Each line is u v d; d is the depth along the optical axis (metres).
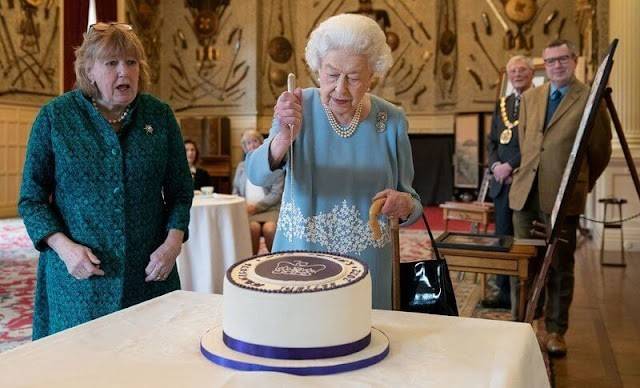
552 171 3.17
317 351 1.03
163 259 1.87
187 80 12.68
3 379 1.00
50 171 1.82
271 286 1.05
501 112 3.89
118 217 1.80
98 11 7.66
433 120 11.94
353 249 1.70
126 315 1.35
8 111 9.80
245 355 1.04
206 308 1.41
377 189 1.72
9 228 8.21
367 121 1.73
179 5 12.66
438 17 11.78
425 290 1.58
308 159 1.71
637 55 6.28
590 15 8.16
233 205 3.93
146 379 0.99
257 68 12.33
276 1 12.48
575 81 3.18
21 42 10.00
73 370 1.03
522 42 11.16
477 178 10.70
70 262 1.72
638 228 6.38
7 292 4.53
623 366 3.07
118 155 1.80
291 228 1.73
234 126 12.45
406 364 1.06
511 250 2.74
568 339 3.51
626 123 6.33
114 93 1.76
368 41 1.52
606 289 4.71
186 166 2.03
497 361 1.07
